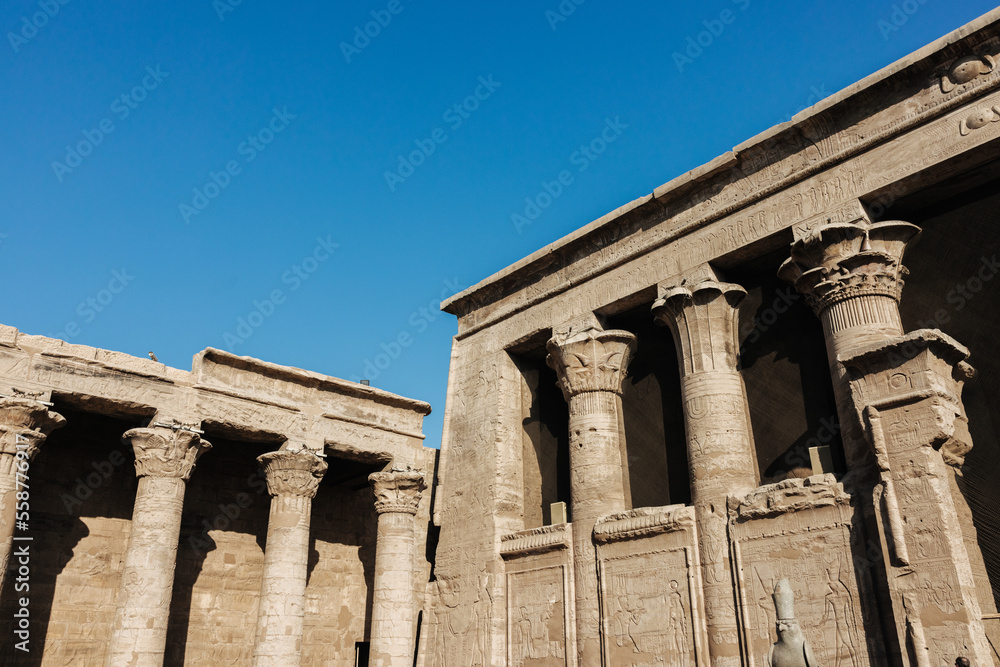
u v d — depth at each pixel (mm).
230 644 24531
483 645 23172
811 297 19078
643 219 23625
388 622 24031
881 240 18344
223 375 23234
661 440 22859
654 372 23797
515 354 26938
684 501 21703
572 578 22078
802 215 19672
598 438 22812
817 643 16891
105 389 20859
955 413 15852
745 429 20219
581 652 21047
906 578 15258
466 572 24625
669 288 22062
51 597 21562
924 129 18062
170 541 20609
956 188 18297
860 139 19141
